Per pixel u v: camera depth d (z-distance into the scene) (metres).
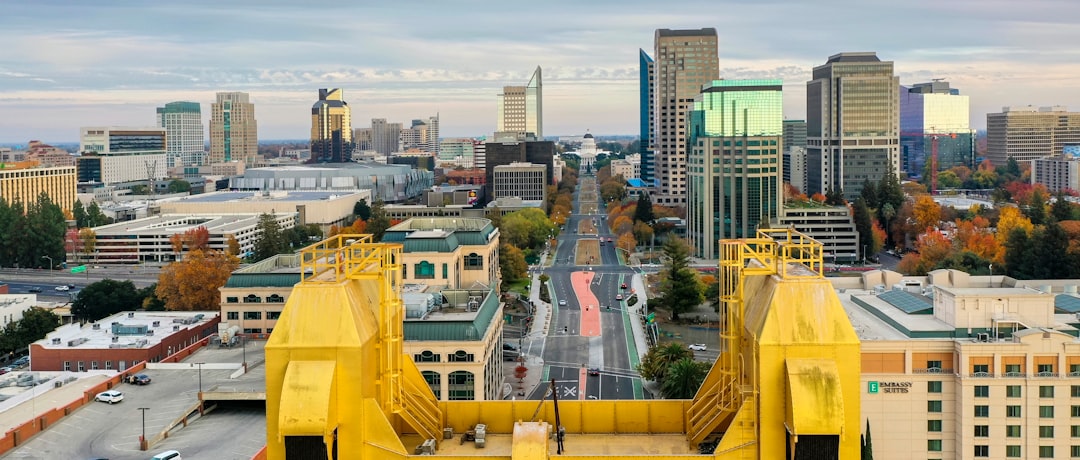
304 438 62.09
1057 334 182.88
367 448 63.56
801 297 64.88
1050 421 184.25
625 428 74.94
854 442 63.91
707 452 69.00
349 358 63.09
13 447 197.25
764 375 64.19
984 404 184.62
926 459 188.75
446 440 72.88
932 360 187.62
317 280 66.00
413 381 75.38
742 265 69.50
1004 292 195.00
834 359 63.91
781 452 64.25
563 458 64.56
